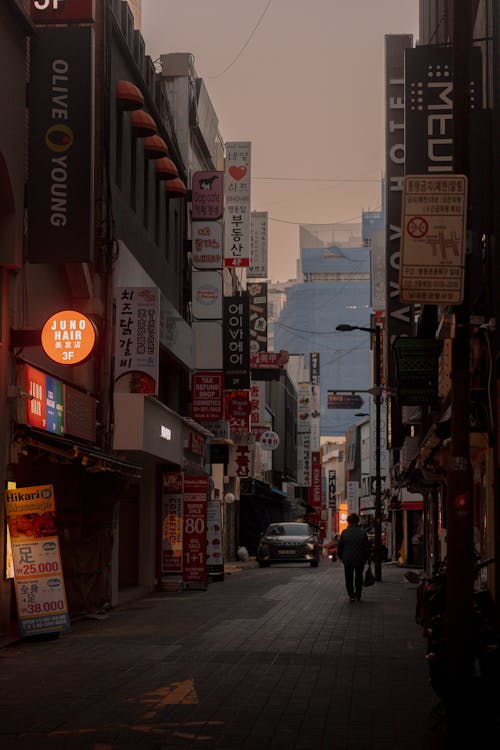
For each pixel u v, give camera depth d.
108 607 22.17
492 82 16.02
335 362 172.62
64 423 18.91
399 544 60.41
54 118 17.47
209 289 37.19
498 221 15.47
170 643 15.77
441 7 27.66
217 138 50.12
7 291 16.70
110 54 23.05
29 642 15.95
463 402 9.82
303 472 100.25
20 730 9.18
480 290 16.36
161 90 32.56
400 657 14.20
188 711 10.13
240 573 40.78
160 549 29.30
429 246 9.70
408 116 21.61
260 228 53.94
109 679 12.12
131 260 25.19
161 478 29.59
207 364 37.69
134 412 22.64
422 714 10.10
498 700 9.18
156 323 22.55
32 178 17.39
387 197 29.14
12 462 16.36
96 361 21.95
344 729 9.37
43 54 17.55
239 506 62.16
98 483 20.03
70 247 17.31
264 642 15.91
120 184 25.44
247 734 9.10
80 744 8.62
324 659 13.94
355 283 174.00
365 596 26.17
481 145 16.03
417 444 32.44
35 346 16.95
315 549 46.50
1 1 16.11
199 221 36.91
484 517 18.33
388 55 29.73
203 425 41.34
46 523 16.12
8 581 16.48
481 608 10.05
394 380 29.00
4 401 16.17
